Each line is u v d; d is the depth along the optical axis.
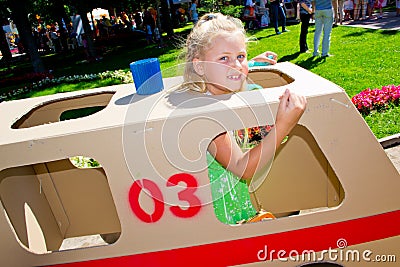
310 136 2.32
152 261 1.74
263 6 14.17
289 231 1.75
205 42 1.78
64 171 2.46
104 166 1.62
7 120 1.96
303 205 2.49
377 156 1.71
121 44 18.94
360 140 1.69
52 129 1.66
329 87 1.70
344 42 8.79
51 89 9.67
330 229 1.77
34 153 1.62
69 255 1.75
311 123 1.65
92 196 2.52
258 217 1.80
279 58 8.31
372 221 1.78
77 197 2.52
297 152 2.38
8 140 1.63
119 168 1.62
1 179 1.92
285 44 9.98
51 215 2.47
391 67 6.30
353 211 1.76
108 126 1.60
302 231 1.76
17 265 1.75
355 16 12.09
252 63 2.44
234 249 1.74
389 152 3.96
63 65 14.62
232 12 14.64
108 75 10.39
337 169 1.71
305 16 8.19
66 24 21.55
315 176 2.42
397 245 1.84
